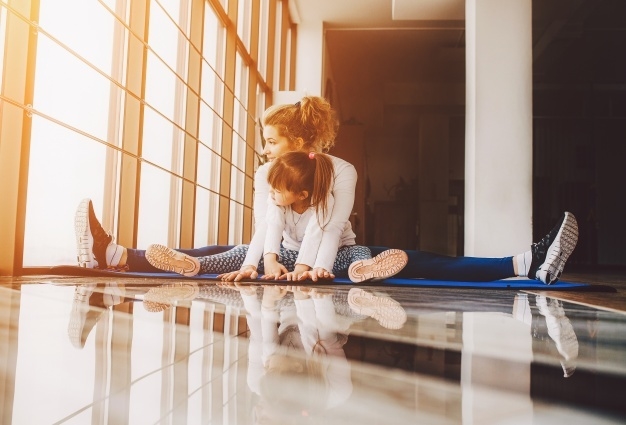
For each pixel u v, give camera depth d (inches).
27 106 59.4
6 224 58.2
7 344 18.1
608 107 389.1
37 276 59.5
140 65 88.4
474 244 165.2
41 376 13.8
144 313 28.2
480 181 166.6
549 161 398.6
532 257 72.9
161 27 109.0
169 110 113.7
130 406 11.2
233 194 172.2
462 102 383.2
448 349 19.7
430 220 398.6
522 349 20.6
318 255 63.2
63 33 74.3
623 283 123.8
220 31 149.5
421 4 210.2
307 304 36.2
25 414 10.5
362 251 71.7
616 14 263.1
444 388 13.5
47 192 72.1
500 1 170.9
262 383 13.5
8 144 58.9
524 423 10.8
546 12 241.3
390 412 11.1
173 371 14.7
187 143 116.6
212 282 60.0
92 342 19.0
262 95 202.7
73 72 76.9
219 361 16.2
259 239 67.1
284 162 64.1
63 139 75.1
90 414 10.6
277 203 65.3
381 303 39.4
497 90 168.9
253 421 10.2
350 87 377.7
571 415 11.5
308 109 76.4
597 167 398.0
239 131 175.0
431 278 75.4
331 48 296.4
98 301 33.9
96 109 83.2
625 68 339.6
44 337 19.7
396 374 15.0
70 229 77.0
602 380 15.2
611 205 397.7
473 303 42.8
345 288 56.6
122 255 71.8
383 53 305.9
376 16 247.3
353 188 67.4
